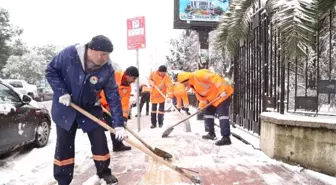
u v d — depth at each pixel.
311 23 3.78
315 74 6.26
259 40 6.93
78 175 4.54
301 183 4.08
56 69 3.71
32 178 4.51
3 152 5.31
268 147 5.34
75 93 3.72
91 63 3.68
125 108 6.09
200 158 5.34
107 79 3.79
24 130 6.02
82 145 6.82
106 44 3.54
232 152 5.79
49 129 7.29
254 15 7.10
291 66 6.06
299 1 3.79
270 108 6.09
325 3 4.57
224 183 4.10
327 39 6.71
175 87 8.83
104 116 5.64
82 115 3.87
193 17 11.46
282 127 4.96
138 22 8.16
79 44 3.70
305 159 4.67
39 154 6.12
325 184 4.04
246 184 4.06
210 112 7.18
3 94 5.86
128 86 6.11
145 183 4.12
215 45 6.09
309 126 4.56
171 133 8.09
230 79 9.44
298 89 6.78
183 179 4.26
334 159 4.36
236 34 5.77
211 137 7.16
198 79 6.67
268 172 4.54
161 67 9.34
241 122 8.31
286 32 3.78
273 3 4.17
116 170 4.72
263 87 6.43
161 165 4.92
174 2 11.49
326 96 6.33
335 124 4.32
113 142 5.98
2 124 5.21
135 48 8.23
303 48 3.75
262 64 6.65
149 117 13.02
